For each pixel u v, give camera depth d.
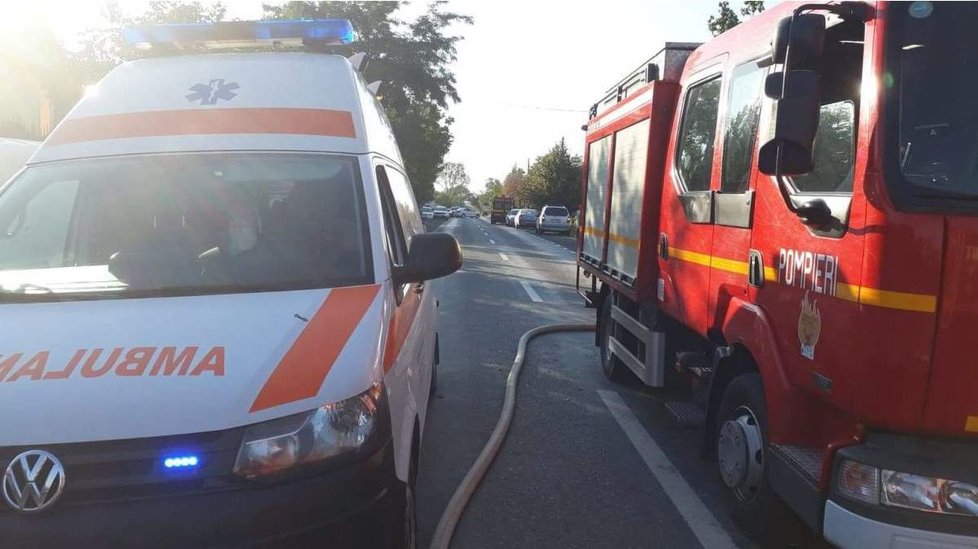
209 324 3.10
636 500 5.04
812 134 3.41
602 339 8.55
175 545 2.59
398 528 3.08
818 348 3.52
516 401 7.27
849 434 3.41
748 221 4.42
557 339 10.41
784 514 4.16
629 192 7.16
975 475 3.00
